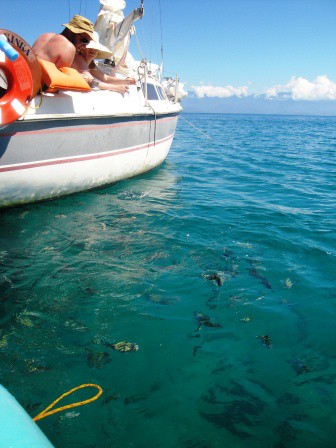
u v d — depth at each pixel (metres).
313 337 3.34
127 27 7.66
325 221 6.40
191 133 30.89
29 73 4.74
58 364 2.88
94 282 4.10
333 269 4.64
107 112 6.57
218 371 2.89
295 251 5.14
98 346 3.11
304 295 4.02
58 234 5.30
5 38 4.55
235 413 2.52
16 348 3.02
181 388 2.71
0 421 1.63
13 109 4.71
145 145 8.37
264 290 4.10
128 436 2.32
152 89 8.88
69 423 2.38
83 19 6.00
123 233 5.49
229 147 19.12
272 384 2.79
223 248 5.14
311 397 2.67
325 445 2.31
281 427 2.42
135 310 3.63
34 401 2.53
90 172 6.86
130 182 8.49
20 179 5.68
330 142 24.66
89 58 6.55
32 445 1.54
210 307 3.74
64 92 5.79
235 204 7.35
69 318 3.46
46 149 5.77
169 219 6.22
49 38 5.65
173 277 4.29
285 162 13.52
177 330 3.37
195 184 9.12
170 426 2.40
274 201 7.70
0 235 5.17
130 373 2.83
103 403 2.55
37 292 3.84
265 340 3.28
